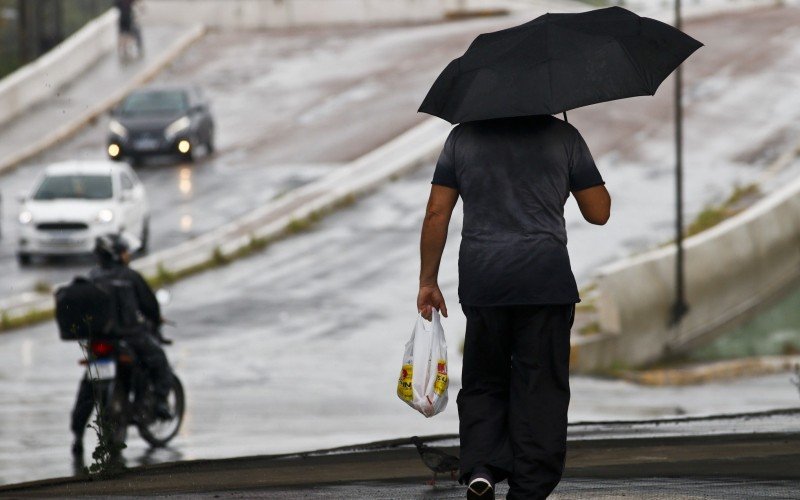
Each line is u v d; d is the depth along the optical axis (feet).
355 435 115.65
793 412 103.55
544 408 50.96
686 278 209.97
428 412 53.21
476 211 50.93
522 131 50.72
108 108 429.79
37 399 143.64
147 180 335.88
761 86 395.75
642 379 181.78
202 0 568.41
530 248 50.26
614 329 195.00
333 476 69.26
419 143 355.36
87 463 98.94
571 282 50.67
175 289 241.14
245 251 268.00
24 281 242.17
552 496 56.54
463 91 50.88
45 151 380.58
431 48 494.18
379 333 203.72
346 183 319.06
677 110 210.38
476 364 51.98
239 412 134.92
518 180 50.49
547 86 49.90
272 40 538.88
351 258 262.06
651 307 202.80
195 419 129.49
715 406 145.38
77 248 254.27
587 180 50.98
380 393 152.05
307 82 457.68
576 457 74.08
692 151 333.62
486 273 50.42
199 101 367.04
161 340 112.68
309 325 209.97
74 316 105.50
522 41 51.16
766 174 307.17
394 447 87.71
